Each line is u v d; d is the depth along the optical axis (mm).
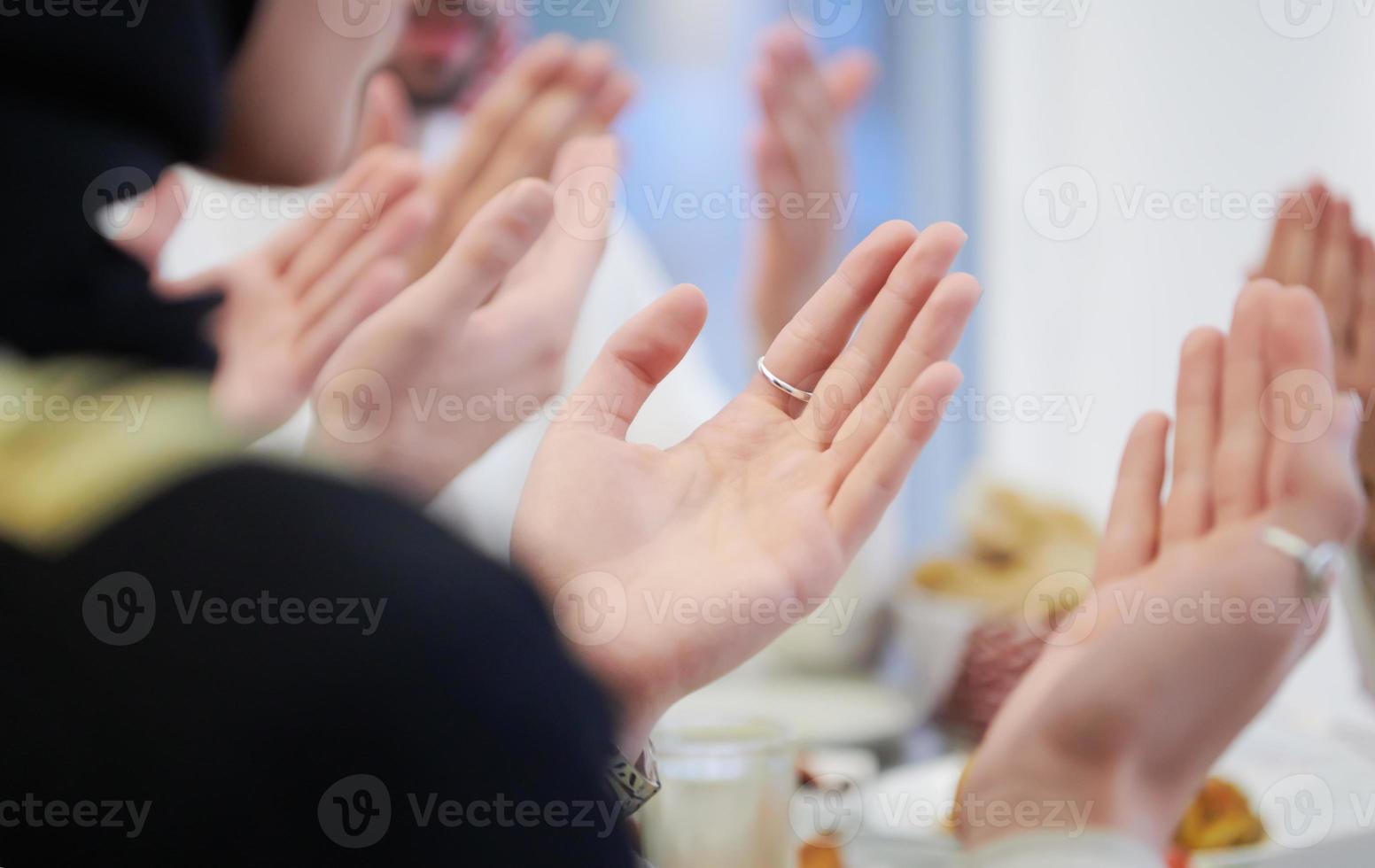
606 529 718
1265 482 730
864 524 717
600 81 917
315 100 698
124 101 628
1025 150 1766
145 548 577
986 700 935
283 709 568
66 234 614
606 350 738
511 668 582
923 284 735
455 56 1198
